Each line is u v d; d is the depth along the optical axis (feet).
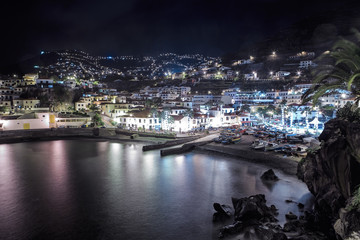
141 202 134.00
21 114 430.61
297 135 260.21
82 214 121.29
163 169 196.75
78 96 616.80
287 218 109.81
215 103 509.76
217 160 223.30
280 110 460.14
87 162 222.89
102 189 153.99
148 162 221.05
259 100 546.67
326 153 94.07
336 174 90.99
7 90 558.97
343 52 95.20
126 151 274.57
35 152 271.28
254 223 103.96
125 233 104.78
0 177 179.01
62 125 422.00
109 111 503.20
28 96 549.95
